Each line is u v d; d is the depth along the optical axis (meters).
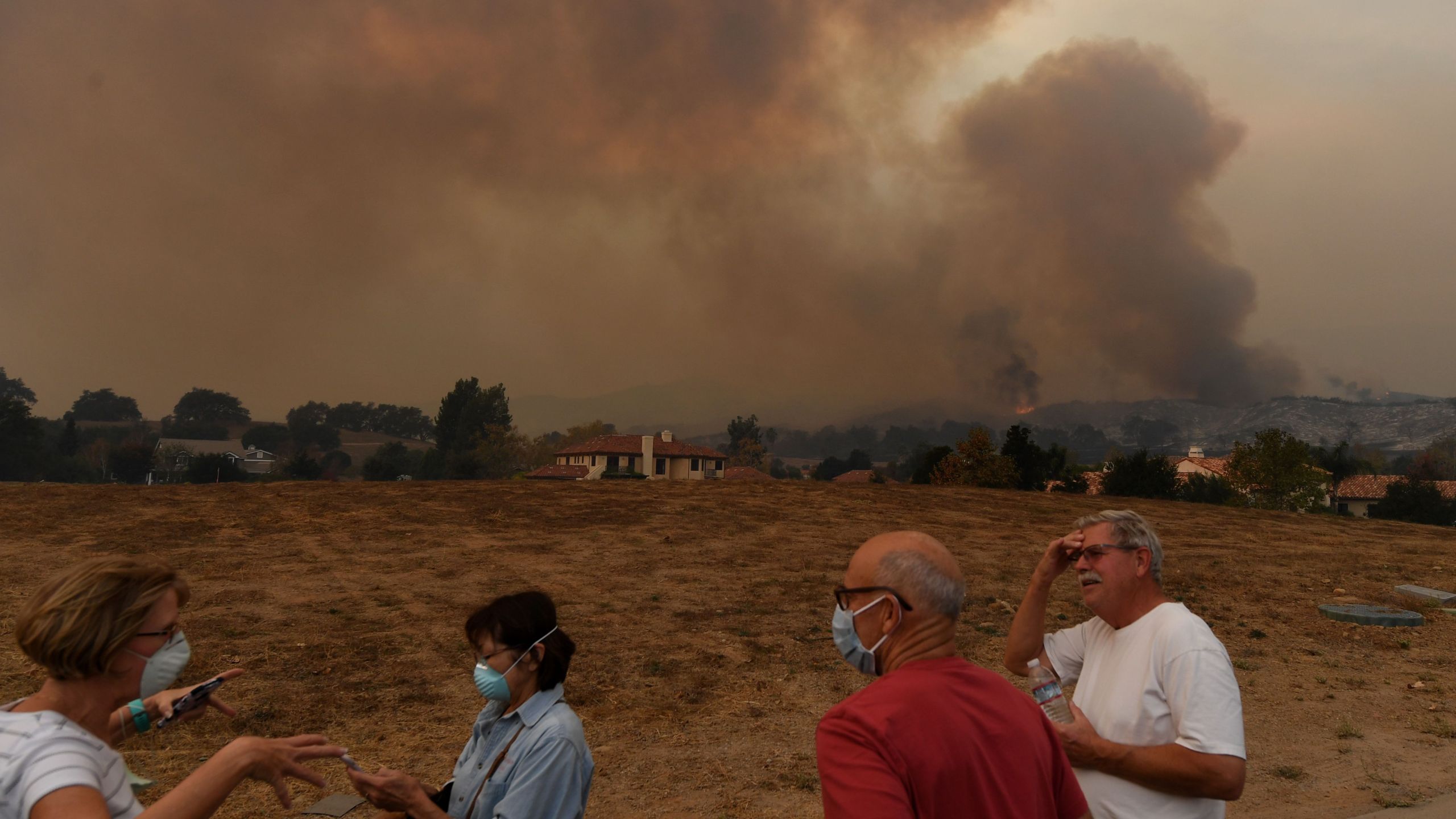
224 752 2.08
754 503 21.25
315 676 8.09
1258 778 6.17
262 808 5.32
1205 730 2.62
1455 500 58.53
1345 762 6.48
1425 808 5.54
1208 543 17.61
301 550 14.01
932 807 1.88
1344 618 10.97
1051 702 2.76
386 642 9.27
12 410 97.38
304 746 2.24
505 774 2.71
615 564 13.66
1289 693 8.20
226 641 9.05
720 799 5.68
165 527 15.48
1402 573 14.19
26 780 1.80
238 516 16.83
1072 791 2.19
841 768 1.91
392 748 6.46
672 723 7.20
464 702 7.58
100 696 2.01
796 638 9.85
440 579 12.35
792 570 13.55
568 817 2.70
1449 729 7.20
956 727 1.94
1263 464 42.97
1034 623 3.13
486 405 121.56
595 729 7.00
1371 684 8.52
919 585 2.12
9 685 7.45
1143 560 2.92
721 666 8.77
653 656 9.02
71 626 1.88
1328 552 16.64
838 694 8.03
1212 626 10.66
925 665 2.08
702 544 15.52
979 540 17.09
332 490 20.84
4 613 9.86
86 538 14.37
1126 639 2.91
